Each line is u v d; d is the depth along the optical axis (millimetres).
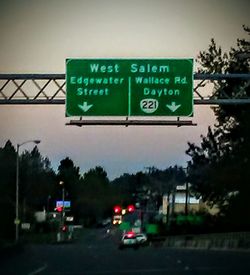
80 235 119000
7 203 74812
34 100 30547
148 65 30422
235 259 34688
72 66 30375
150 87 30312
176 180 108188
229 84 36688
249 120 54281
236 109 57250
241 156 56562
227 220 63469
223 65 57219
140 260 34406
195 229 74000
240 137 57094
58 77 30516
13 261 34031
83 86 30375
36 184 131875
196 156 66188
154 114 30250
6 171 103312
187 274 24406
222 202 64750
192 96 30297
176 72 30359
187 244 64438
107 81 30375
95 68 30391
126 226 128875
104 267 28891
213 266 28906
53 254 42094
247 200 58594
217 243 54906
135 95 30312
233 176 57375
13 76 30406
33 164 144875
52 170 168625
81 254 42062
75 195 166625
